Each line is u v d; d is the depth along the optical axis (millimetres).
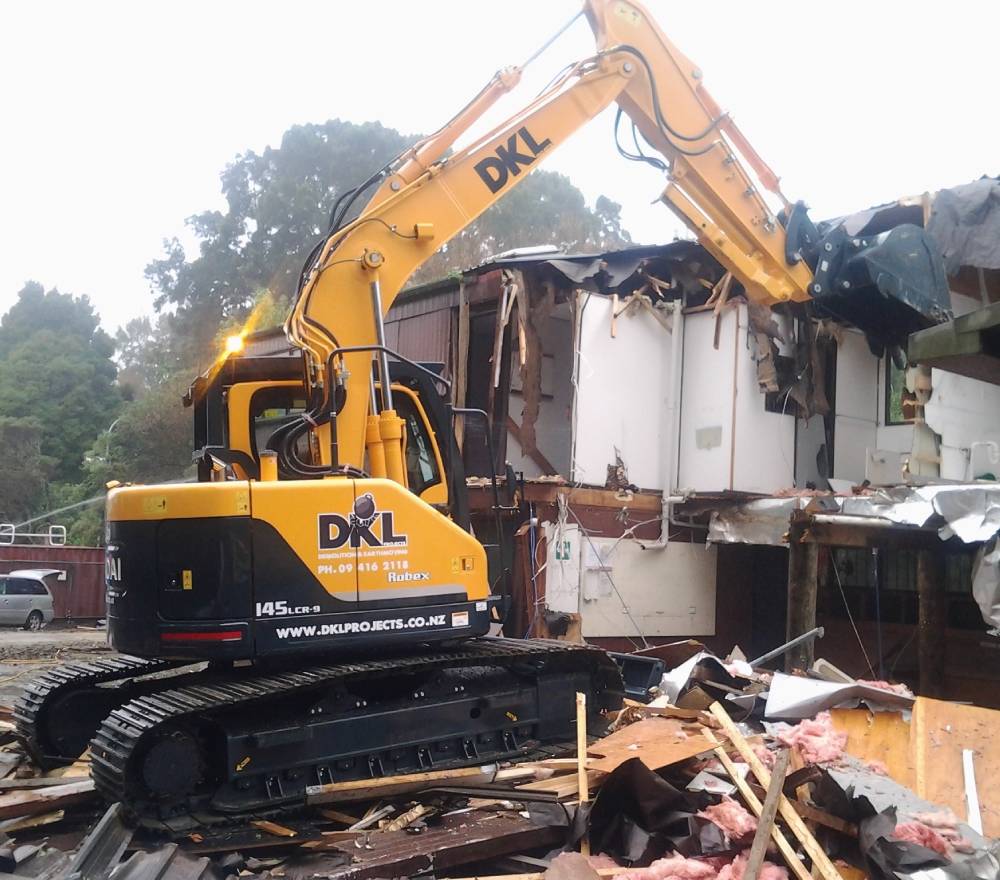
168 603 5785
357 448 6566
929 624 10070
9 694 10672
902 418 14008
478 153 7250
